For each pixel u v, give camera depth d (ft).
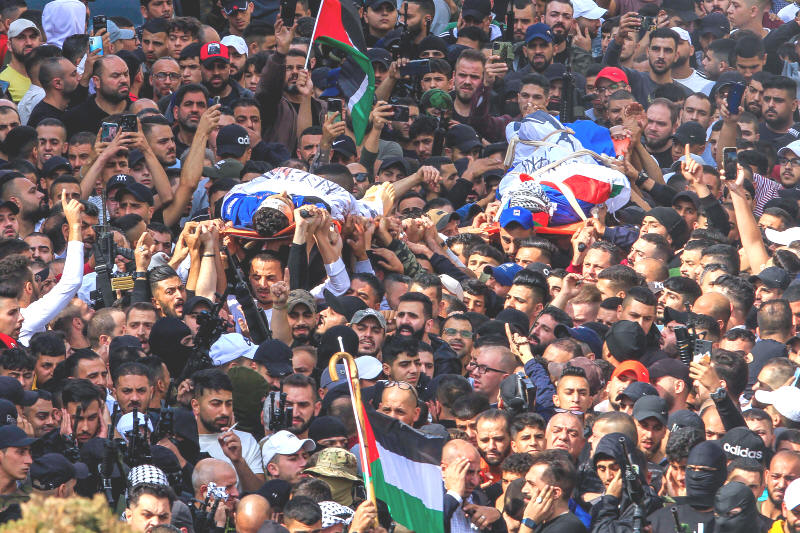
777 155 221.05
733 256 167.02
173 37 206.18
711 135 221.87
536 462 102.22
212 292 139.64
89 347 133.59
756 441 111.96
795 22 249.75
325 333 131.13
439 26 232.12
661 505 104.37
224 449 111.45
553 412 124.77
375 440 99.66
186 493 106.01
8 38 192.44
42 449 108.17
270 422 116.57
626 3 257.75
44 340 123.44
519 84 214.07
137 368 120.16
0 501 100.48
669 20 252.83
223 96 195.21
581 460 114.42
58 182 160.86
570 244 174.09
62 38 206.18
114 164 165.99
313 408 118.62
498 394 129.49
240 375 119.75
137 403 119.75
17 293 127.95
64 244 153.07
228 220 146.41
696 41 251.80
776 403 127.34
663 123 213.46
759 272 174.09
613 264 160.97
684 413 117.08
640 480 101.86
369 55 205.36
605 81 224.94
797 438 120.78
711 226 185.37
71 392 115.65
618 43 237.66
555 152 187.01
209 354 127.34
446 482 105.60
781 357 135.54
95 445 108.88
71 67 184.75
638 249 170.60
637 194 192.75
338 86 192.85
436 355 136.56
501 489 112.16
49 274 143.43
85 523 51.75
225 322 125.49
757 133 224.74
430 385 128.36
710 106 225.97
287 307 133.69
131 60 194.18
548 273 154.92
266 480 114.01
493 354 130.21
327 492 103.45
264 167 171.94
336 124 178.81
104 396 118.42
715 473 103.19
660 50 235.40
